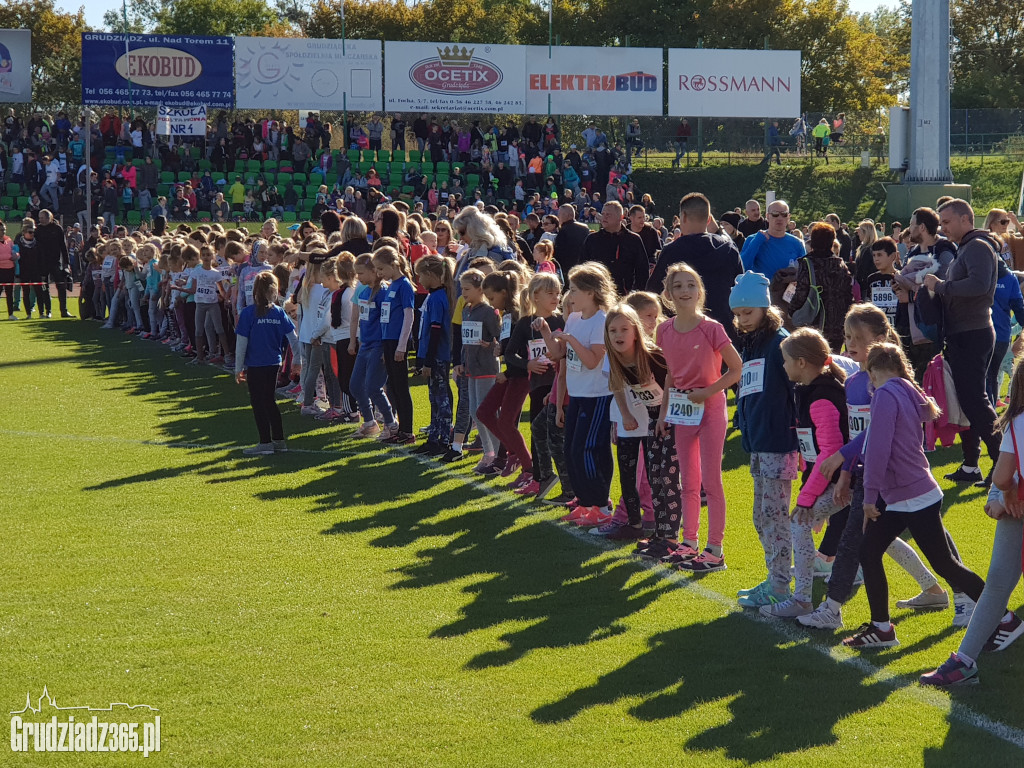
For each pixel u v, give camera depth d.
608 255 10.66
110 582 6.35
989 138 40.91
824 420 5.59
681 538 6.98
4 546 7.10
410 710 4.62
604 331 7.17
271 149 37.94
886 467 5.16
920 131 32.97
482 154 37.41
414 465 9.57
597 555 6.91
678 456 6.67
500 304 8.83
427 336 9.84
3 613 5.83
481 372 9.11
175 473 9.34
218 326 15.96
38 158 36.25
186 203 34.59
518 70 39.28
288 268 13.83
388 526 7.61
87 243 24.72
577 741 4.32
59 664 5.14
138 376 15.22
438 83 38.94
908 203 32.94
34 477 9.18
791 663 5.12
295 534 7.40
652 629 5.58
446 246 13.82
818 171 40.06
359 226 11.88
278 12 69.62
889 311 10.45
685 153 41.03
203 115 38.25
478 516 7.86
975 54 61.62
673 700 4.70
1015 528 4.77
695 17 53.78
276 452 10.17
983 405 8.34
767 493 5.89
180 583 6.33
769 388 5.85
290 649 5.31
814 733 4.38
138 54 37.38
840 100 54.44
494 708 4.63
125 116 38.59
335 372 11.86
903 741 4.30
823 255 9.52
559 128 42.03
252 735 4.39
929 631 5.53
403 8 59.38
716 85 40.44
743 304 5.89
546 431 8.23
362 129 39.59
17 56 39.44
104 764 4.16
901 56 65.38
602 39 55.56
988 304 8.26
